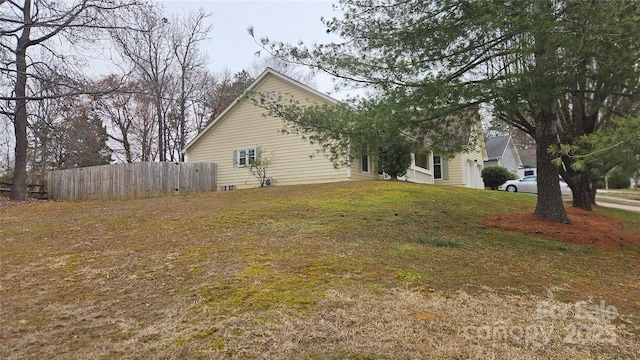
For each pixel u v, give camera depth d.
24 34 12.88
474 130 7.99
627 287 4.62
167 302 3.54
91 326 3.03
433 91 6.31
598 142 5.14
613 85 6.18
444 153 8.18
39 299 3.64
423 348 2.71
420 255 5.46
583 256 6.23
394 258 5.22
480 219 9.06
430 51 6.61
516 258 5.74
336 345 2.72
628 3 5.18
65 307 3.43
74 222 8.11
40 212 10.05
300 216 8.48
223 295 3.69
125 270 4.57
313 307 3.39
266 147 17.56
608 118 9.38
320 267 4.64
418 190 12.90
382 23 6.95
